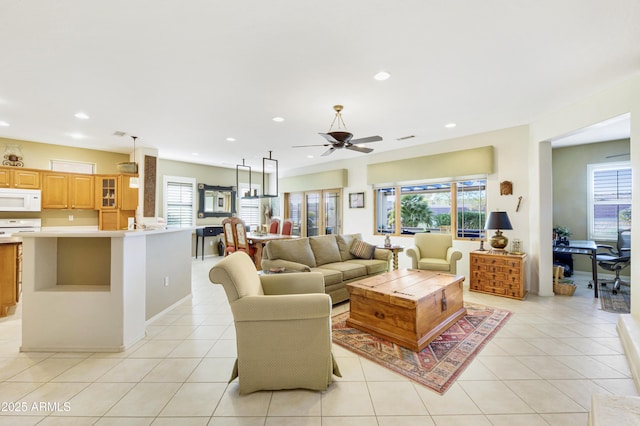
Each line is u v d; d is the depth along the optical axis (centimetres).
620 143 521
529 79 288
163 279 346
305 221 827
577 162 563
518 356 243
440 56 245
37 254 254
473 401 184
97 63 253
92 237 269
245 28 206
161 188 699
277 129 452
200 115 386
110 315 251
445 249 493
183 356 242
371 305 291
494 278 427
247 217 882
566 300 401
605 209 540
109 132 467
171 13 189
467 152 497
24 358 237
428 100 340
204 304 386
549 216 423
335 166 730
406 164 583
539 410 176
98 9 184
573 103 353
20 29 204
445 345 263
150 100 335
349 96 326
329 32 211
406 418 169
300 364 192
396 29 208
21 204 491
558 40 222
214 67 261
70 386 198
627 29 209
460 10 188
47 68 260
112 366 225
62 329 250
